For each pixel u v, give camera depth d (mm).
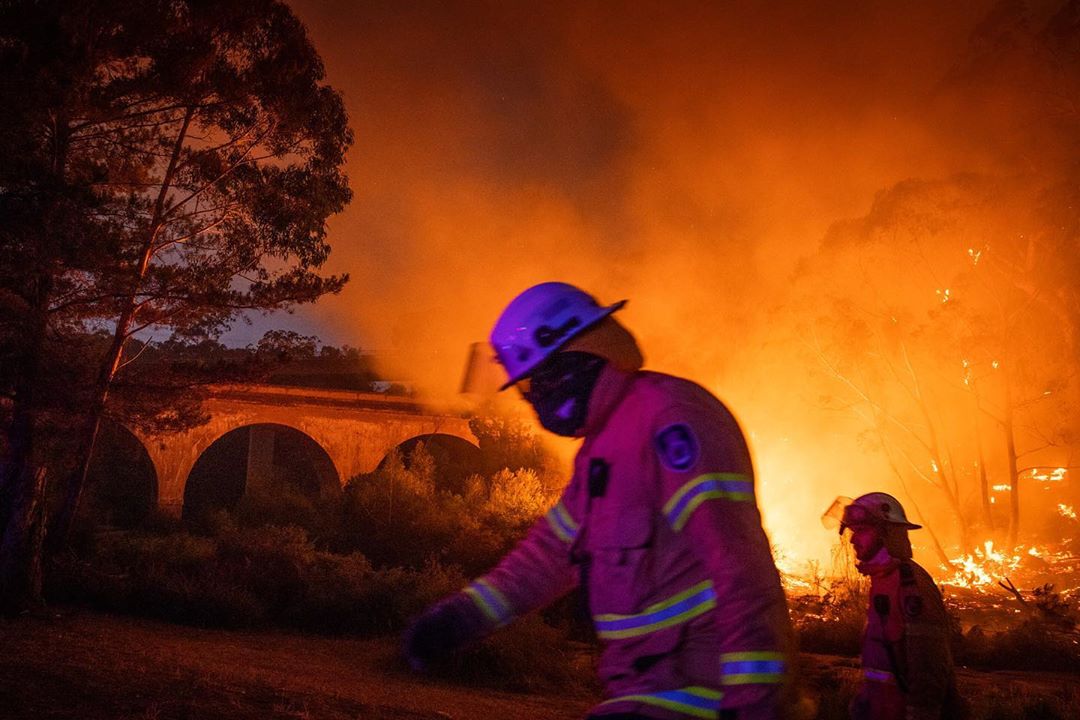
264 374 18984
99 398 17031
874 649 3500
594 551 1598
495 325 1745
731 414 1588
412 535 23797
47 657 8828
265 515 26938
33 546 13062
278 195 19250
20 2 13109
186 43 16375
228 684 8461
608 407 1654
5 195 14078
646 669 1537
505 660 11227
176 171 18453
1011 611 22484
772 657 1398
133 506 31438
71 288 16375
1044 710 9367
